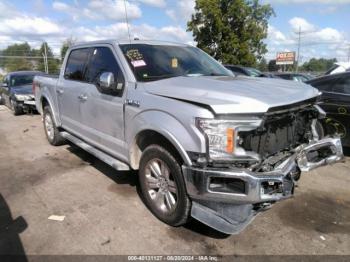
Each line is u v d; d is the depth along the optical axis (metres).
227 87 3.32
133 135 3.80
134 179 4.93
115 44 4.37
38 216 3.82
